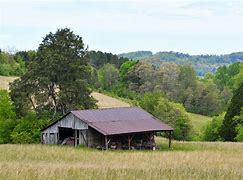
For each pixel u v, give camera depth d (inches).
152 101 4318.4
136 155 1857.8
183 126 4146.2
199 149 2317.9
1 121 2878.9
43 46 3063.5
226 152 2005.4
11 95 2947.8
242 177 1099.3
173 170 1191.6
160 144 2583.7
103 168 1203.9
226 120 3614.7
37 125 2851.9
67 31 3088.1
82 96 2994.6
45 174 1056.8
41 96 2906.0
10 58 6087.6
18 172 1077.8
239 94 3570.4
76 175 1067.9
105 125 2395.4
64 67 2962.6
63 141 2608.3
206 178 1078.4
